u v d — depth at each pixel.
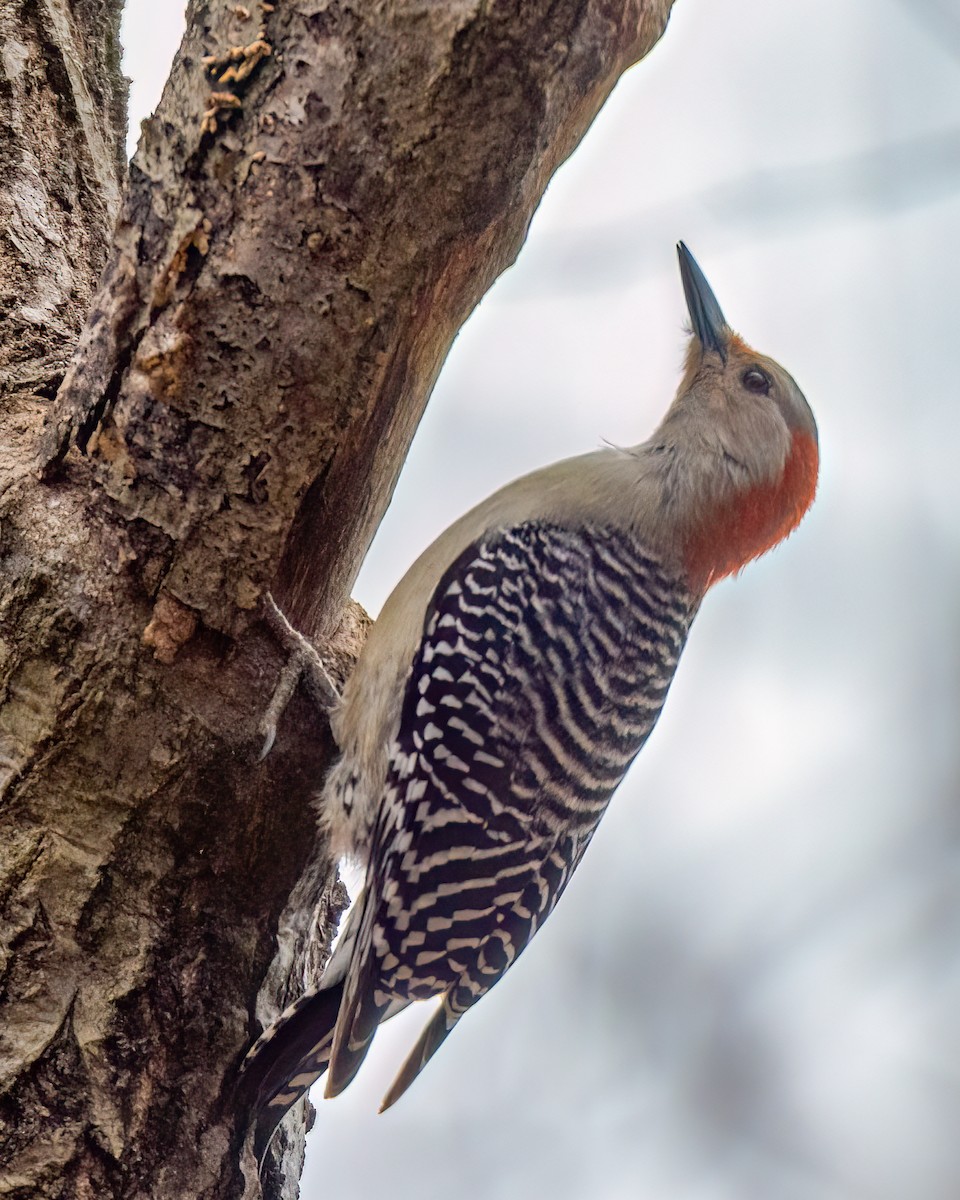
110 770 7.38
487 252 7.71
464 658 9.35
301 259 7.26
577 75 7.30
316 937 9.89
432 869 9.02
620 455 10.98
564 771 9.52
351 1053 8.11
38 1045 6.87
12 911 7.06
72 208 9.98
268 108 7.09
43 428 7.82
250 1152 7.41
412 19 6.96
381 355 7.54
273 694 7.96
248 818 7.84
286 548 7.87
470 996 9.18
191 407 7.39
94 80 10.73
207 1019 7.43
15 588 7.34
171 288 7.24
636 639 10.10
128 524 7.49
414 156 7.17
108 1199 6.78
